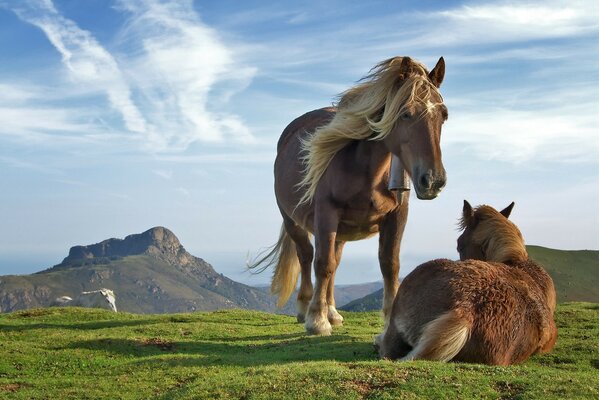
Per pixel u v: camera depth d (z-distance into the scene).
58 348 9.84
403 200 9.33
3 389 7.62
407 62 8.35
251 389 5.96
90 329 12.95
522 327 6.54
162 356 8.95
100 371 8.52
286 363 7.64
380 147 8.88
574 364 7.64
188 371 7.89
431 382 5.57
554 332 7.11
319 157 9.29
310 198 9.98
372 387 5.67
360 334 10.41
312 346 9.01
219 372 7.77
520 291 6.66
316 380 5.95
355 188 9.18
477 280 6.52
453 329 6.19
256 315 15.36
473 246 7.93
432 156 7.81
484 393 5.38
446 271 6.64
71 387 7.61
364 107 8.73
